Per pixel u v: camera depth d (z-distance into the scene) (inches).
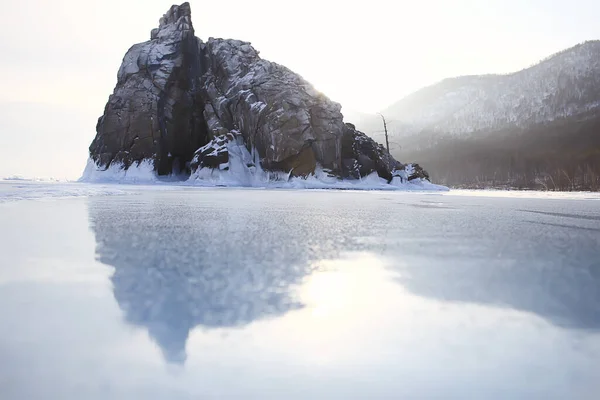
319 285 190.7
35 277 197.5
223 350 119.2
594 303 166.6
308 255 261.4
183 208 594.2
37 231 350.0
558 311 157.5
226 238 325.1
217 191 1251.2
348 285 190.9
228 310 154.0
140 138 2075.5
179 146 2154.3
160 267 222.2
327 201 819.4
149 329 134.0
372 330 136.5
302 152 1892.2
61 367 107.0
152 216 478.6
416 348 122.6
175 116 2135.8
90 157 2197.3
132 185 1690.5
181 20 2265.0
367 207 671.1
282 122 1882.4
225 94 2133.4
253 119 1969.7
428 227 406.9
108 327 135.0
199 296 170.6
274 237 334.0
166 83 2121.1
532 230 387.2
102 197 829.8
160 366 108.4
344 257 256.1
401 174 2187.5
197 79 2266.2
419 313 154.3
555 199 1000.2
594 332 135.9
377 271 219.8
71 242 298.4
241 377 103.3
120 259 240.8
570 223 447.8
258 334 131.6
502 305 164.1
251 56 2224.4
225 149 1947.6
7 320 139.6
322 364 110.7
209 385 99.0
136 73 2150.6
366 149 2154.3
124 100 2116.1
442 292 181.5
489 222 454.3
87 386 97.5
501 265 235.9
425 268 228.1
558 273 218.1
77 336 127.2
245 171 1958.7
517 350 121.8
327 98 2059.5
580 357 116.9
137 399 91.6
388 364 111.9
